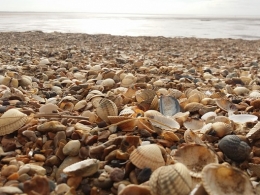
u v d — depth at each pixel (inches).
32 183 6.7
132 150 8.4
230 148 8.4
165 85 18.3
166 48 47.6
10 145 9.2
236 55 40.5
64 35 64.0
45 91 17.1
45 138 9.5
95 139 9.3
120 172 7.6
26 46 42.4
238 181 6.6
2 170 7.8
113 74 19.8
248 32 99.9
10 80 17.1
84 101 13.3
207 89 18.2
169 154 8.9
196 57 35.9
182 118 11.2
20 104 13.2
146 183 7.1
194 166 7.8
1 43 46.4
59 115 11.3
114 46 47.0
